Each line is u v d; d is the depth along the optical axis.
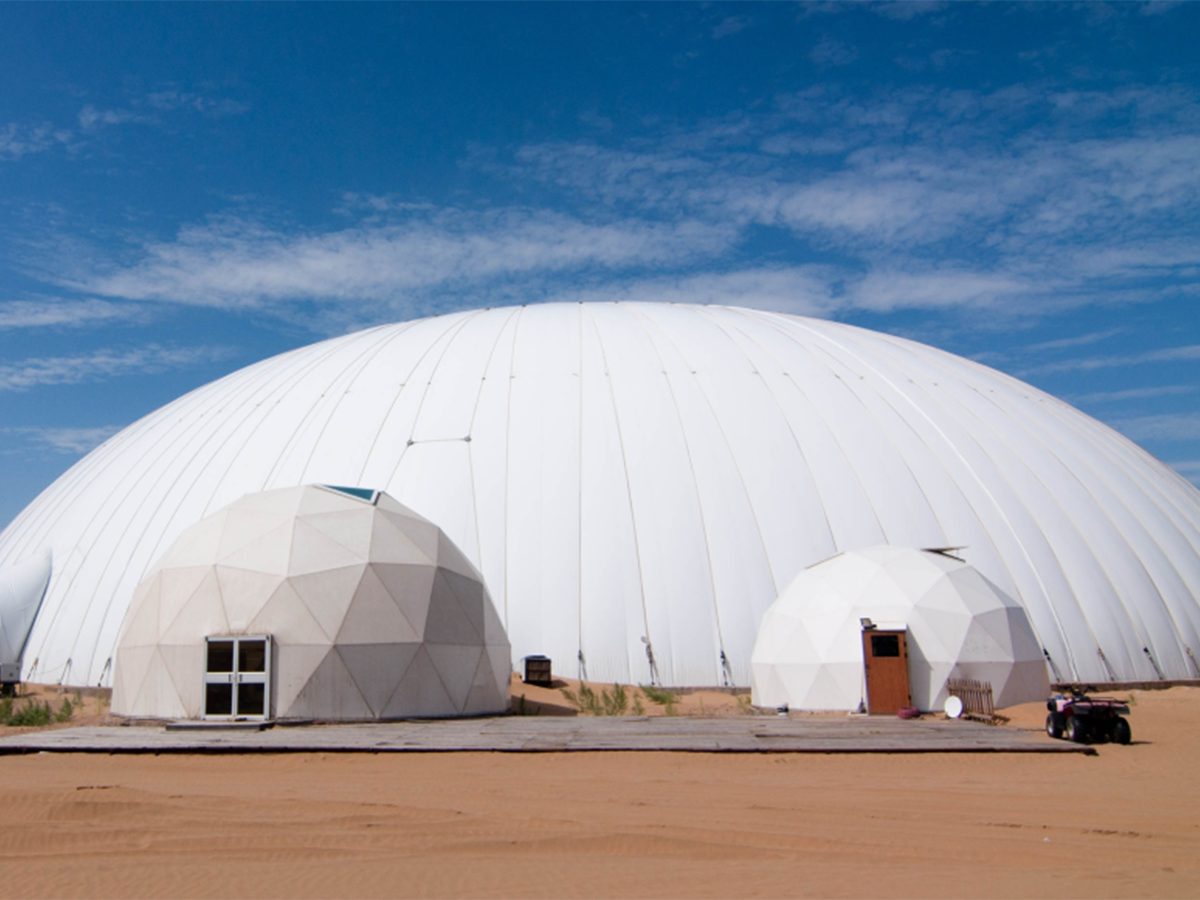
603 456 25.91
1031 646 21.81
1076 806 10.32
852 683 20.73
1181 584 26.75
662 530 24.50
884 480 26.06
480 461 26.19
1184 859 7.82
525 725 18.03
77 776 12.27
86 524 29.22
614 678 22.95
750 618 23.52
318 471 26.83
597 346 30.17
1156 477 31.44
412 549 21.12
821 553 24.48
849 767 13.05
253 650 19.03
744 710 21.20
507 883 6.95
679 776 12.30
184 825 8.91
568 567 24.12
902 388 29.80
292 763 13.64
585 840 8.31
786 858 7.84
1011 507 26.30
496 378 28.69
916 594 21.34
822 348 31.83
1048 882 6.91
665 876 7.15
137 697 20.02
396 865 7.53
